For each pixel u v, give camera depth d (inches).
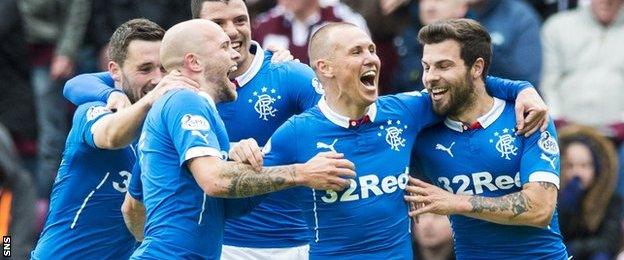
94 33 770.8
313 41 498.3
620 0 749.3
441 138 508.7
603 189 680.4
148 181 486.6
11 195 646.5
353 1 735.7
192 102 481.4
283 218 553.6
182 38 489.4
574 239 677.3
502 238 509.7
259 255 553.6
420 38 505.4
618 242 677.3
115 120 495.8
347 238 499.5
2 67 772.6
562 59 756.0
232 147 488.7
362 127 498.3
